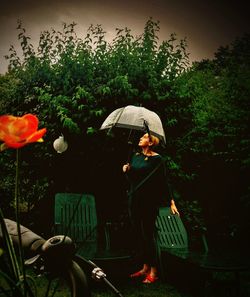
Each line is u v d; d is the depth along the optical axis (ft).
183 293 12.47
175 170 18.16
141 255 13.97
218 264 11.40
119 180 17.20
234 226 19.52
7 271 3.22
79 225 14.58
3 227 3.18
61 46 17.22
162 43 17.76
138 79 17.21
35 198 17.95
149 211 13.05
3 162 17.46
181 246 14.89
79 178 17.28
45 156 16.96
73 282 4.64
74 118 16.35
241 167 19.07
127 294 12.11
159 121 12.73
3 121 2.89
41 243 5.21
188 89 17.98
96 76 17.28
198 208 18.40
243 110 19.80
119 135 16.87
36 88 15.72
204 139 19.53
